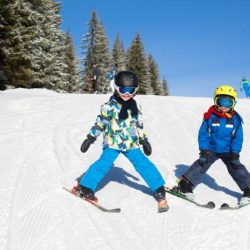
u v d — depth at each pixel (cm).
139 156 437
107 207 420
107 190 474
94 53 5072
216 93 443
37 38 2492
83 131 809
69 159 600
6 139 707
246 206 429
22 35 2284
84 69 5053
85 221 375
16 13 2242
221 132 446
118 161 606
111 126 434
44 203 414
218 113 447
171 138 788
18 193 438
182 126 913
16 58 2236
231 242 339
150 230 363
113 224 374
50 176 510
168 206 418
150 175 428
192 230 364
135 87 428
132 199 446
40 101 1175
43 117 941
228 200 458
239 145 445
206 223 381
